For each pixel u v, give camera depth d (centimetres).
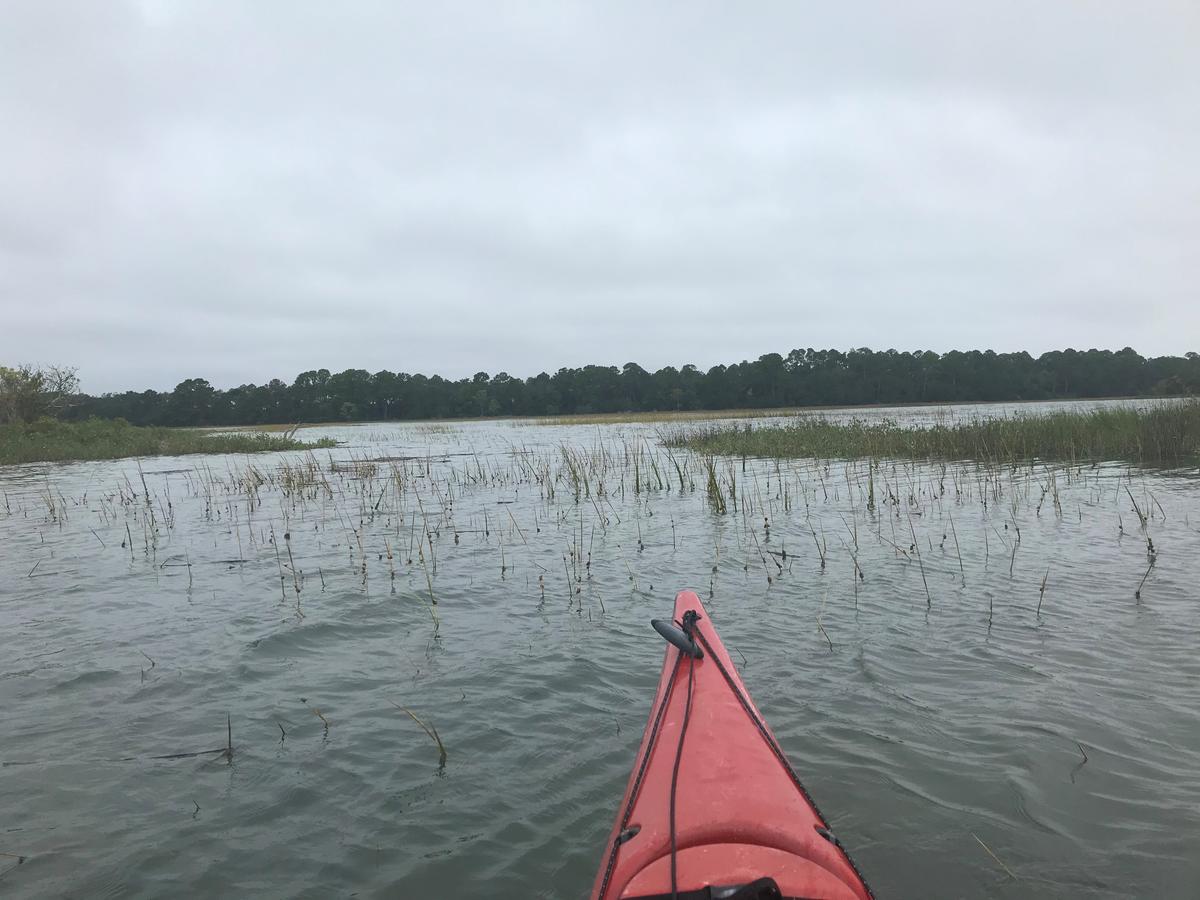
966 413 4112
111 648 588
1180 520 915
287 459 2447
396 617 653
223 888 311
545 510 1203
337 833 347
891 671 502
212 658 564
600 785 380
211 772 400
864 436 1973
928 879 301
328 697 492
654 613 650
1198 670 484
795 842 245
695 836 248
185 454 2916
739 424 3291
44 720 464
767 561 812
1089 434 1677
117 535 1073
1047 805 345
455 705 475
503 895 304
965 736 411
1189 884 292
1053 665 501
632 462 1875
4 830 351
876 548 844
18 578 823
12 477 2047
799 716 441
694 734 315
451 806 365
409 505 1293
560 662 542
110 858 329
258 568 845
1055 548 805
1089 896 289
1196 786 355
